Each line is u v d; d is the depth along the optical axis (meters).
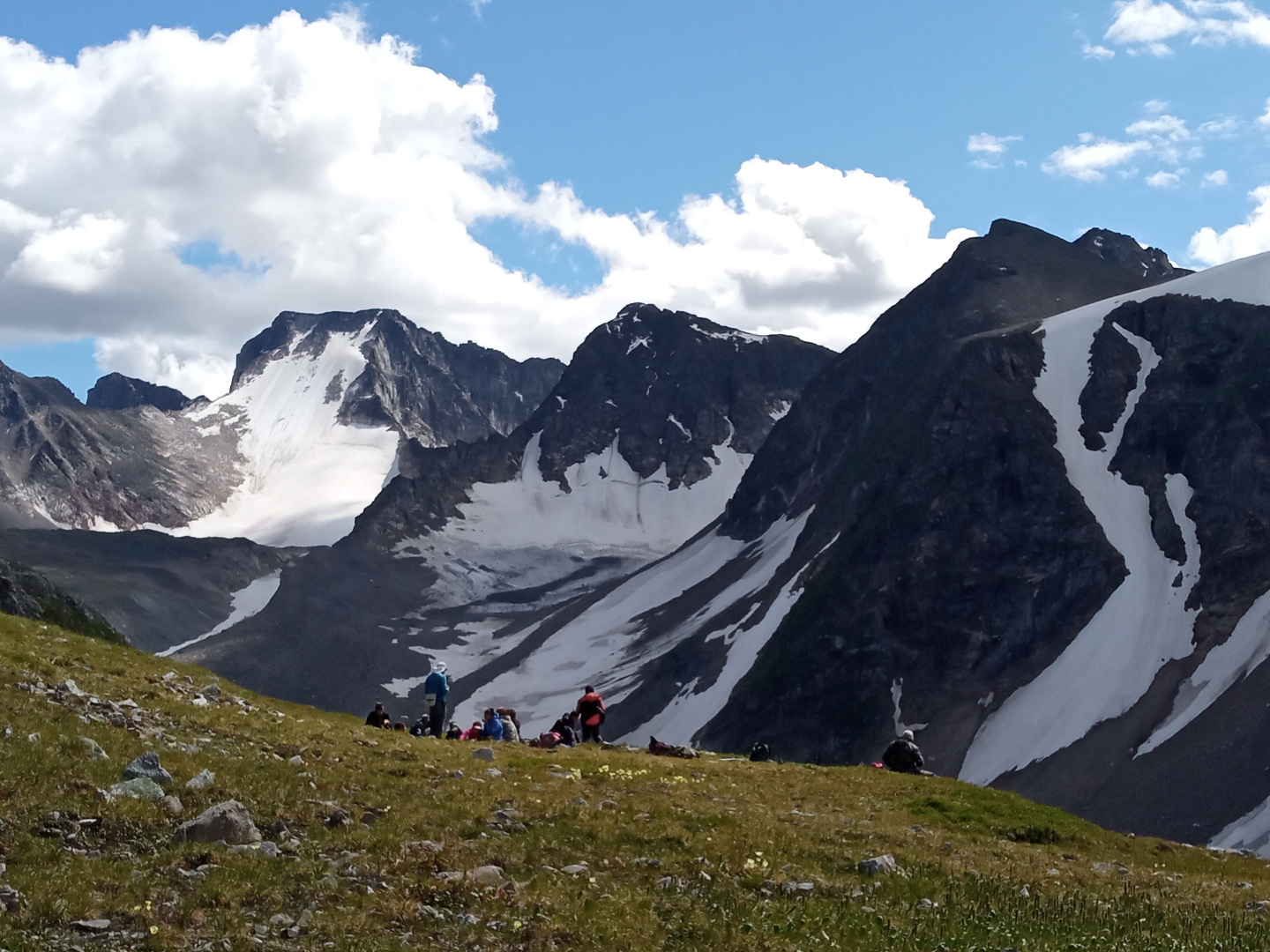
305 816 25.81
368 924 19.84
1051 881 30.67
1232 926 26.34
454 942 19.80
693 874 26.12
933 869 30.02
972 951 22.14
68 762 25.47
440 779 32.62
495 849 25.83
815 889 26.25
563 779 36.69
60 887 19.12
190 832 22.84
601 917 21.92
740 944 21.28
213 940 18.34
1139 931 25.44
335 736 37.50
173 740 30.39
